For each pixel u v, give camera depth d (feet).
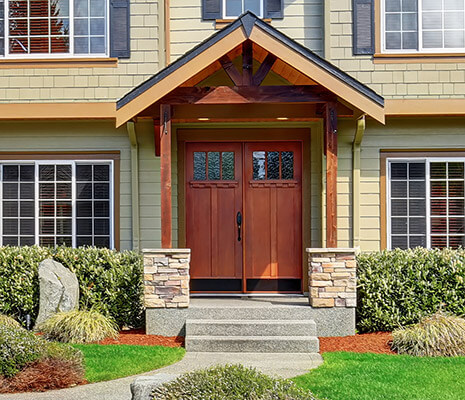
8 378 18.01
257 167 31.68
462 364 20.39
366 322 25.99
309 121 30.63
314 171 31.07
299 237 31.48
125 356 21.57
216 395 12.76
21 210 31.65
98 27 31.45
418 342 22.35
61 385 18.16
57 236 31.55
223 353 23.00
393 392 17.16
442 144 30.73
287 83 30.48
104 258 27.89
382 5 30.91
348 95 24.61
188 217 31.58
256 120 29.73
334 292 25.44
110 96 30.91
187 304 25.54
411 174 31.07
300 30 31.14
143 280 27.20
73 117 30.55
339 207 30.68
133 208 30.89
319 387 17.71
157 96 24.86
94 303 26.99
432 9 30.89
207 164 31.65
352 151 30.73
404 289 26.00
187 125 31.09
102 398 17.01
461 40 30.83
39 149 31.45
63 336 24.09
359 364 20.54
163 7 30.91
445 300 25.76
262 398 12.85
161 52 30.76
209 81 30.45
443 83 30.42
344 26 30.73
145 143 31.22
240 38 24.64
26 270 27.50
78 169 31.60
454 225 30.78
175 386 13.42
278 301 27.89
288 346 23.24
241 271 31.45
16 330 19.67
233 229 31.58
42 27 31.53
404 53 30.48
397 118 30.83
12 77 31.07
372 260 26.55
